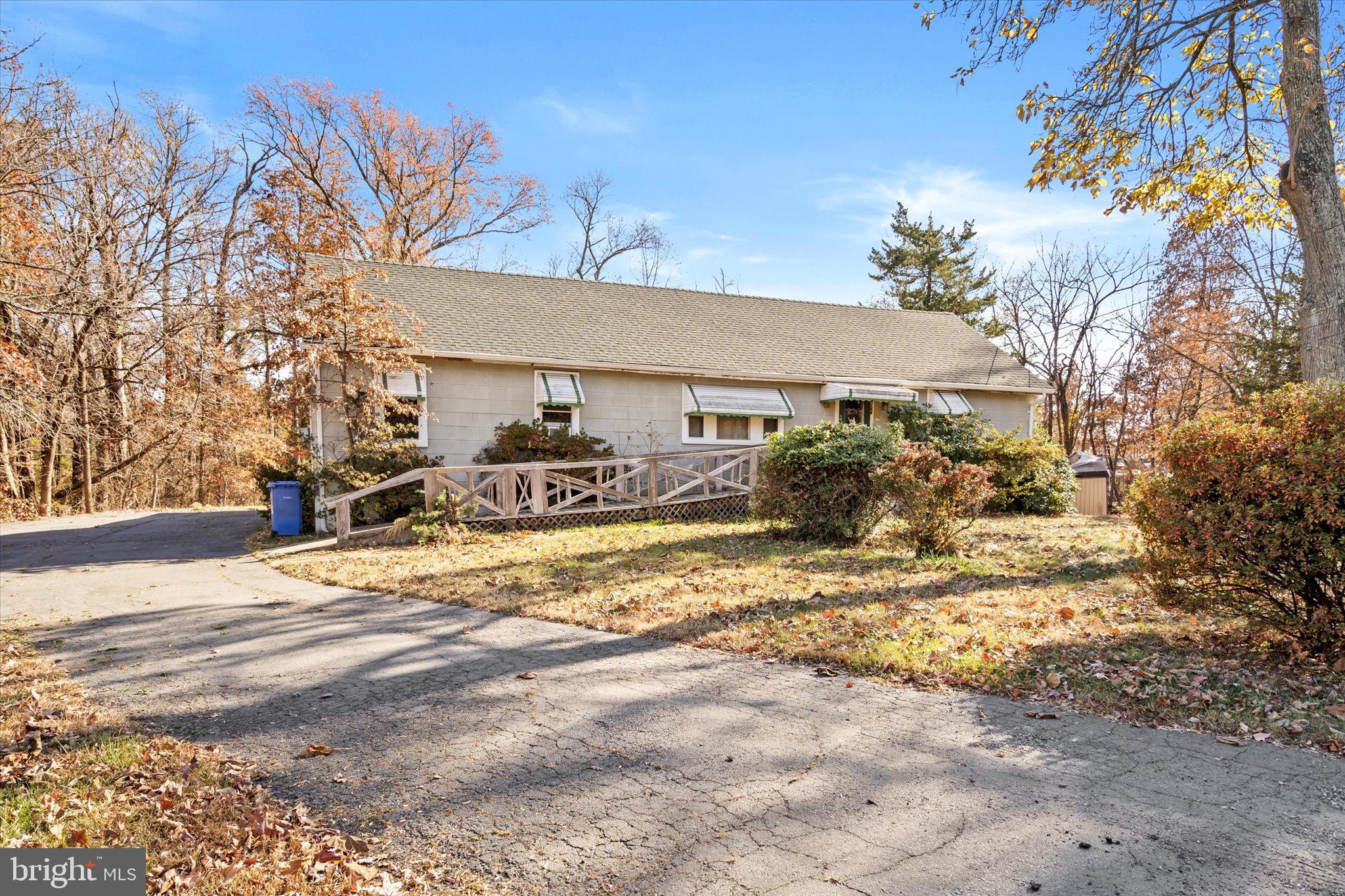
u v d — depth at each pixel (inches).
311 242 1063.6
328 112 1168.8
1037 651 219.5
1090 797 131.1
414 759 147.7
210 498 1236.5
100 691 190.7
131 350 565.3
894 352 826.2
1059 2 362.9
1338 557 188.7
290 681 199.6
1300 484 191.9
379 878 105.0
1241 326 894.4
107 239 599.8
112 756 145.5
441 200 1309.1
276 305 556.7
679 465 677.3
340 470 531.2
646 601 291.3
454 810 125.9
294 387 542.9
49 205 501.0
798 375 720.3
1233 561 209.6
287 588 344.8
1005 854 111.2
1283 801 129.3
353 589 339.0
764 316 849.5
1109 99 371.6
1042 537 482.6
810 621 255.9
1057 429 1169.4
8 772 136.7
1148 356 987.9
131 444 1031.0
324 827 119.6
